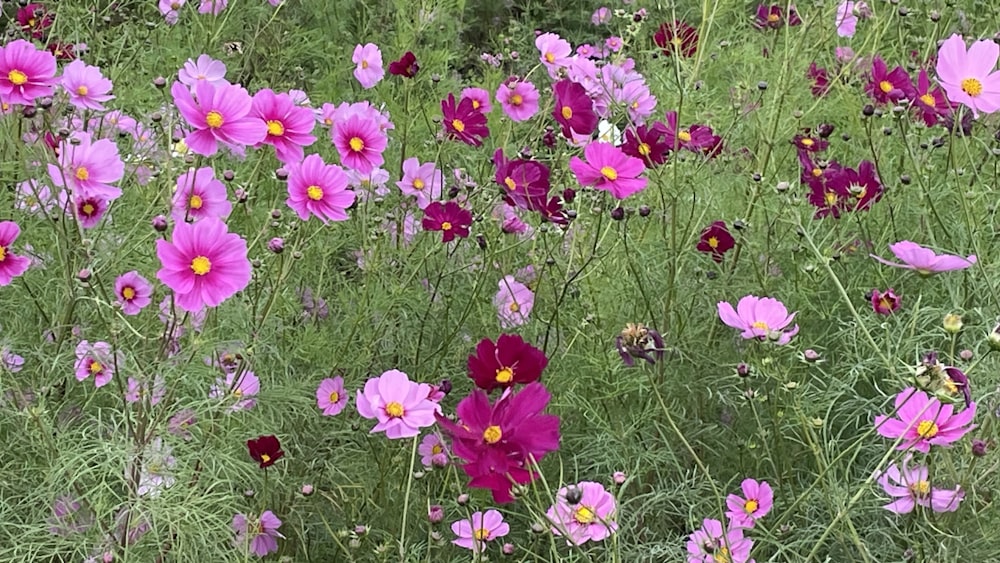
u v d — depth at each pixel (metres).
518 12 3.12
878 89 1.43
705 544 0.97
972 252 1.29
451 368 1.39
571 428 1.30
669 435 1.27
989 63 1.07
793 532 1.11
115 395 1.04
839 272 1.40
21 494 1.09
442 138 1.58
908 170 1.61
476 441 0.82
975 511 1.00
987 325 1.11
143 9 2.02
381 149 1.32
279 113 1.04
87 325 1.16
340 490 1.16
